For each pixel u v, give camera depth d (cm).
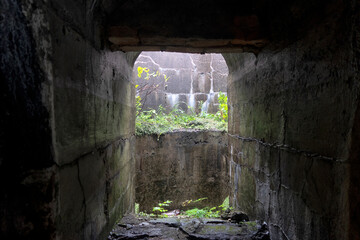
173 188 457
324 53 114
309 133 129
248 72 245
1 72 84
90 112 143
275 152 179
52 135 92
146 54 554
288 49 154
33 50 83
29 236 89
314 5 122
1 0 81
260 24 181
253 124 231
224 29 181
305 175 135
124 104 250
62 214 102
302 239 139
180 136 457
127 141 270
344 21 100
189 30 180
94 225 152
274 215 182
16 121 86
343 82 100
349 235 97
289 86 154
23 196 88
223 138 466
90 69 143
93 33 149
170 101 577
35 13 83
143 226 219
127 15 177
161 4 180
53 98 94
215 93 598
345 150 99
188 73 587
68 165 109
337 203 105
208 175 479
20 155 87
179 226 219
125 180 257
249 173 246
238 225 219
